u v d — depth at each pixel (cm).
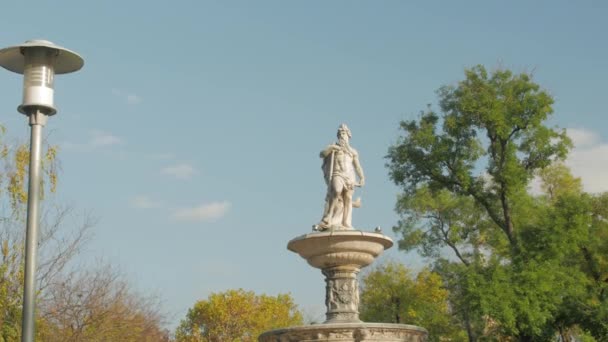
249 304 5338
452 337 3756
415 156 3012
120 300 2397
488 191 3019
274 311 5328
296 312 5356
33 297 771
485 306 2541
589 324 2638
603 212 3112
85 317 2170
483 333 3816
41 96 823
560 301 2634
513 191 2917
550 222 2702
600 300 2761
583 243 2848
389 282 3828
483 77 2955
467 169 2975
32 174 802
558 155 2984
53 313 2073
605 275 3064
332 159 1623
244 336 5191
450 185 3072
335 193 1586
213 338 5188
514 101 2889
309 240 1518
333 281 1563
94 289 2227
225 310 5241
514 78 2931
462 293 2803
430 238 3941
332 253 1528
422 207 3903
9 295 1814
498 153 2969
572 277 2731
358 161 1647
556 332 2984
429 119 3064
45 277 1977
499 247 3456
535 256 2688
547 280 2577
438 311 3741
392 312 3812
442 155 2945
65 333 2105
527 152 3014
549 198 4131
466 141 2969
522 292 2577
